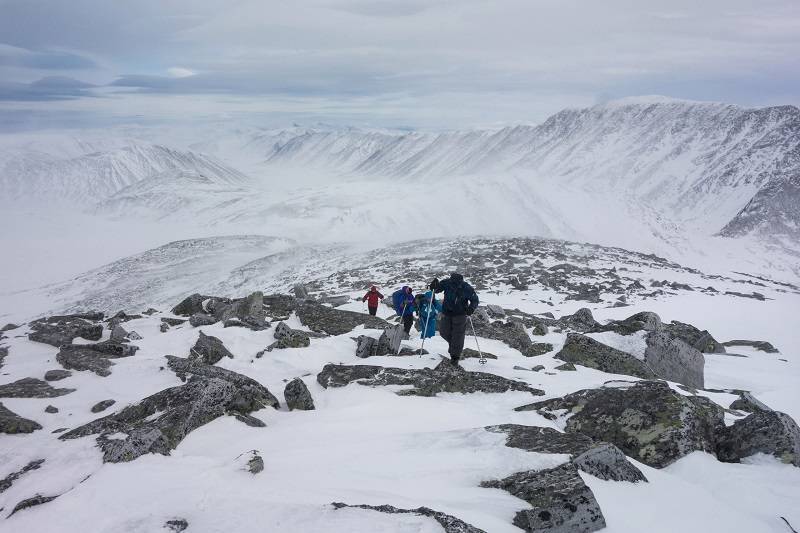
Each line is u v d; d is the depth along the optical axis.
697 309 34.06
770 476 6.27
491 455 6.35
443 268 54.41
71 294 123.12
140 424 7.81
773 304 38.53
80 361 12.97
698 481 6.34
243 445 7.29
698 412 7.43
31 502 5.64
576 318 22.00
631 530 5.06
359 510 4.65
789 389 13.59
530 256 62.34
